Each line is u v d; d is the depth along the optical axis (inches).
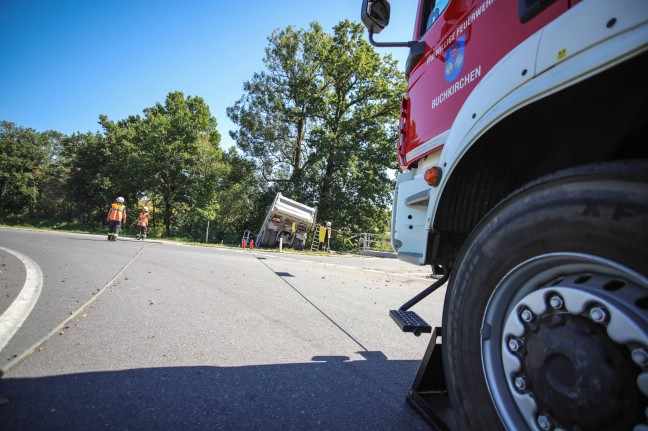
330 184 1200.2
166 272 269.0
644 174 38.4
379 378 104.1
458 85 89.0
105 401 79.1
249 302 189.3
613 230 39.5
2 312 139.2
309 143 1233.4
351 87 1278.3
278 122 1282.0
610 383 38.4
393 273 413.1
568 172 46.1
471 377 56.1
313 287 254.7
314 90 1268.5
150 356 107.5
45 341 112.3
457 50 90.7
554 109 52.2
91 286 199.6
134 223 1600.6
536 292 47.9
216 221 1186.6
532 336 47.7
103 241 553.9
